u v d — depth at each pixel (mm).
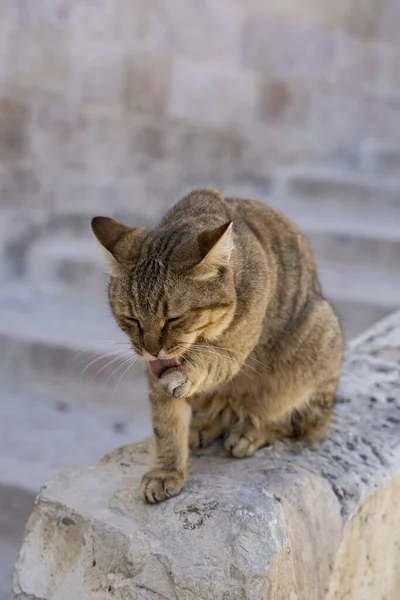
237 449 2510
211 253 2180
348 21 7875
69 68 6016
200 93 6773
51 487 2322
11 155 5883
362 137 8141
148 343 2205
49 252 5957
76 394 5184
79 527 2207
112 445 4664
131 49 6281
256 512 2105
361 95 8070
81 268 5871
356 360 3418
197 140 6859
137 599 2074
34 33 5801
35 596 2195
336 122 7949
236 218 2574
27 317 5504
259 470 2395
